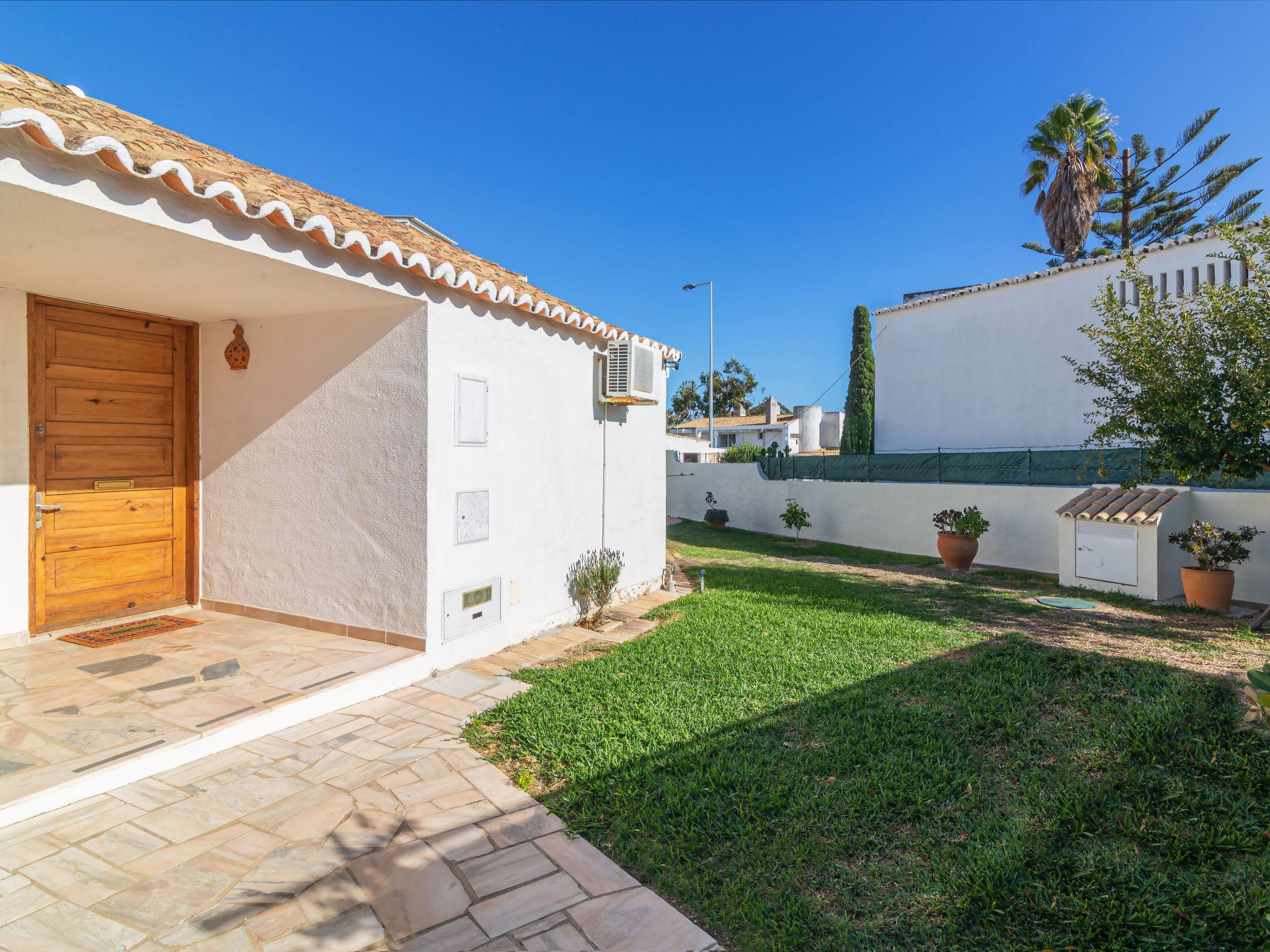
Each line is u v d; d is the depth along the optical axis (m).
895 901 2.65
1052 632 7.06
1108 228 22.50
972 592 9.53
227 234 3.69
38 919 2.35
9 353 4.89
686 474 23.19
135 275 4.39
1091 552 9.62
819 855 2.95
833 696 4.91
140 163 3.09
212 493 6.17
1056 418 14.94
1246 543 8.76
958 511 12.17
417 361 5.17
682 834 3.07
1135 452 11.16
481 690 5.00
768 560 13.16
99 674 4.50
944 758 3.89
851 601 8.62
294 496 5.72
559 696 4.85
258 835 2.96
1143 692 4.88
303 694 4.31
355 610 5.47
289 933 2.35
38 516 5.12
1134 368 7.74
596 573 7.45
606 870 2.81
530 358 6.50
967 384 16.70
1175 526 9.16
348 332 5.45
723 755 3.87
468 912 2.50
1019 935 2.47
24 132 2.74
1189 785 3.58
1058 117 19.80
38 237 3.56
